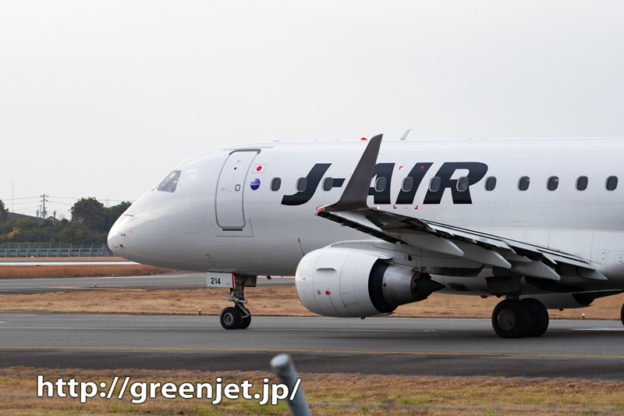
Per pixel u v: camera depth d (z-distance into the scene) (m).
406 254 50.41
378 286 50.00
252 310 87.88
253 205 60.59
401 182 55.97
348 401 29.77
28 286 134.25
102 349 46.16
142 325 66.19
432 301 90.81
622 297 85.06
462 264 49.56
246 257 61.53
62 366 39.16
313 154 60.09
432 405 28.78
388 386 32.50
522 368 36.34
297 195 59.16
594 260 50.88
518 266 50.12
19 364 40.03
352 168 58.22
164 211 64.06
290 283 137.88
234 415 28.25
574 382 32.22
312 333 57.53
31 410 29.12
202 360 40.94
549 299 57.44
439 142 57.03
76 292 115.62
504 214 53.31
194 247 63.12
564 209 52.12
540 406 28.27
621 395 29.69
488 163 54.44
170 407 29.58
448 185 54.75
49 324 67.06
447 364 38.28
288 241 59.59
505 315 51.47
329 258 51.28
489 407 28.25
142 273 189.25
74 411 28.94
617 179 51.41
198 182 63.03
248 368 38.03
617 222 51.00
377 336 54.38
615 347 44.84
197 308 91.12
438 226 49.16
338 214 45.75
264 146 62.50
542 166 53.25
